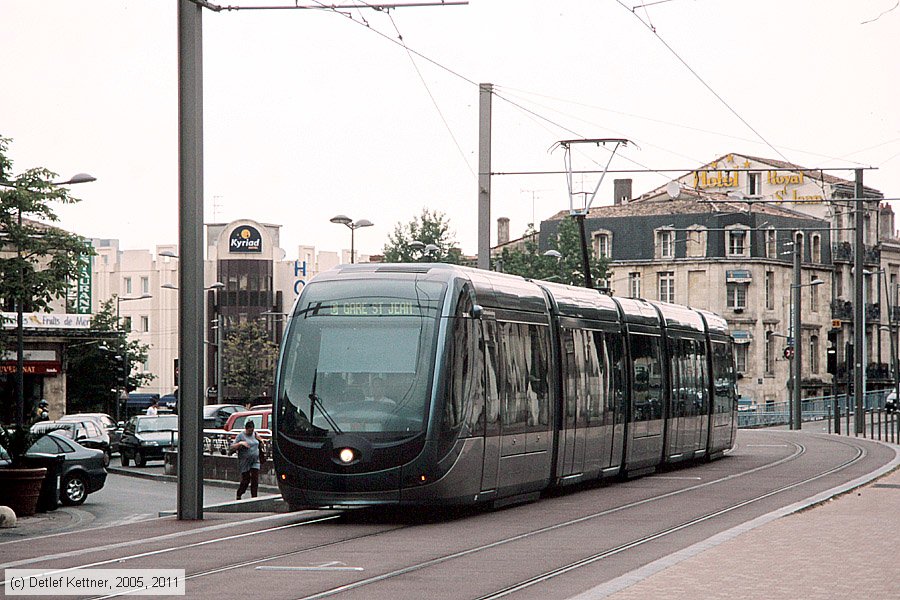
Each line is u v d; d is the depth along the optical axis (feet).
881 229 469.16
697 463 151.74
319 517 89.25
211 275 476.95
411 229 381.60
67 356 291.58
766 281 392.27
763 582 52.26
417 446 80.48
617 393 116.26
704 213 388.37
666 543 70.85
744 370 387.14
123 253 495.41
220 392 300.20
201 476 92.22
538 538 73.72
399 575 58.03
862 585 51.44
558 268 364.17
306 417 82.12
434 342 82.89
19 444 111.96
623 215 399.65
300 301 86.02
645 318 127.13
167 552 67.92
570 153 145.59
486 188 136.15
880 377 433.89
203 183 91.97
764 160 408.67
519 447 93.30
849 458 163.32
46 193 168.76
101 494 148.56
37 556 69.21
